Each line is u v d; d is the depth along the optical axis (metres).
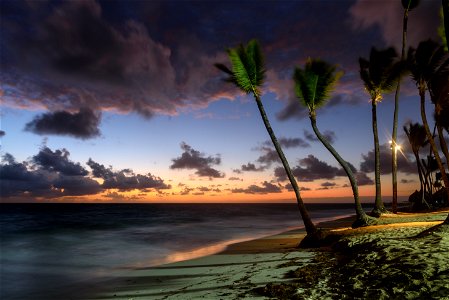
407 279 5.62
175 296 7.07
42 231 28.44
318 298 5.65
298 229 25.19
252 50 15.40
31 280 10.66
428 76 16.95
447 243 7.63
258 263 10.20
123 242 20.92
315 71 15.35
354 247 9.83
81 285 9.57
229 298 6.34
